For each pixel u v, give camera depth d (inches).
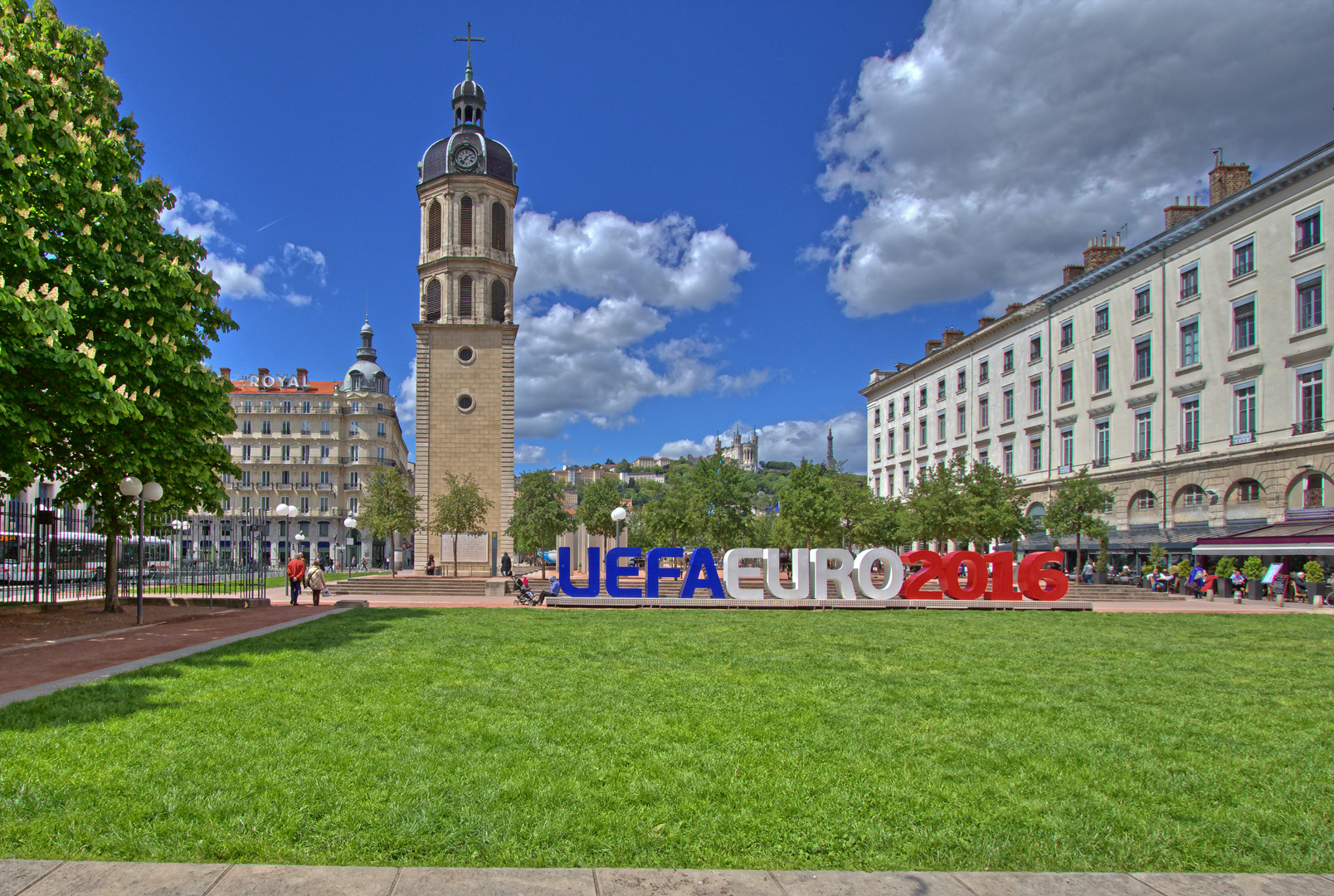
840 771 287.1
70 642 636.1
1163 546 1689.2
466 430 1835.6
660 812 241.9
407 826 225.8
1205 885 194.7
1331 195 1363.2
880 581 1176.8
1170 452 1692.9
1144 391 1770.4
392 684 439.2
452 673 482.0
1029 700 422.6
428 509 1811.0
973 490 1814.7
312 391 3855.8
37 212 621.0
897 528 1958.7
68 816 229.9
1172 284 1700.3
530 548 2180.1
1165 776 290.7
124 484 773.3
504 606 1097.4
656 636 703.1
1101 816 247.9
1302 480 1407.5
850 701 410.9
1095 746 329.7
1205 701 428.5
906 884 193.0
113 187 730.2
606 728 342.3
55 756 288.8
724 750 311.4
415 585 1446.9
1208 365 1604.3
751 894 185.6
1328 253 1365.7
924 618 946.7
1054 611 1082.1
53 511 996.6
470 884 187.6
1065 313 2020.2
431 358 1846.7
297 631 729.6
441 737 323.6
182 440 813.9
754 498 1798.7
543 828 226.5
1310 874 201.6
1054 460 2048.5
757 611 1040.8
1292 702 430.6
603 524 2349.9
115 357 673.0
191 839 215.3
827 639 696.4
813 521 1791.3
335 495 3627.0
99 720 345.4
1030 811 250.8
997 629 810.2
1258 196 1487.5
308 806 240.7
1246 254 1534.2
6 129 551.8
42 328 526.9
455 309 1857.8
